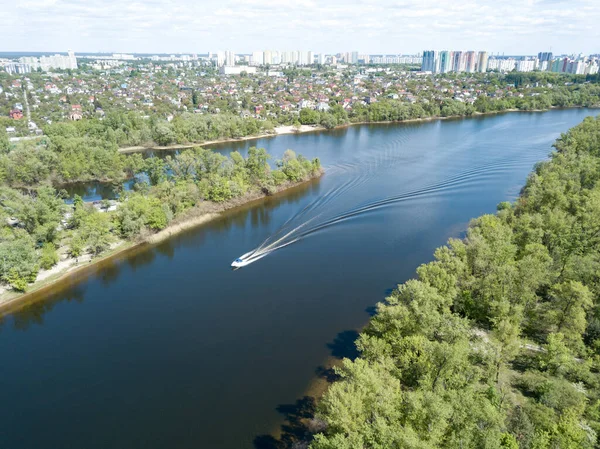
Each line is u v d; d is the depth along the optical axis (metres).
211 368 87.31
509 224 124.75
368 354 73.25
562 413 62.94
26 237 124.38
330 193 187.38
